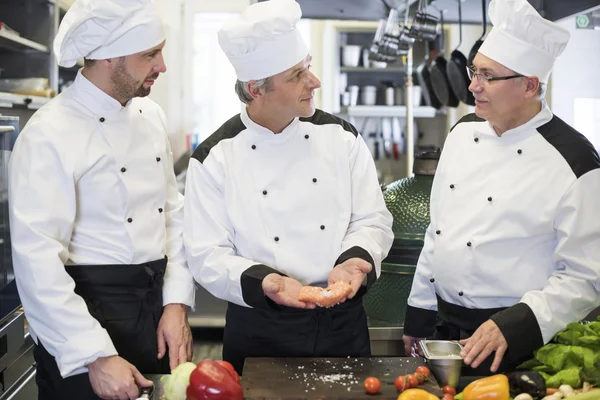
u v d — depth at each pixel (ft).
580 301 5.69
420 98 20.54
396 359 5.75
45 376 6.01
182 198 6.99
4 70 14.80
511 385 5.12
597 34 15.06
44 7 14.67
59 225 5.69
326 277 6.19
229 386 4.85
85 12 5.67
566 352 5.39
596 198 5.78
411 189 8.00
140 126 6.37
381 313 7.92
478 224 6.12
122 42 5.78
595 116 15.31
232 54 5.91
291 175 6.24
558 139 5.98
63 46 5.85
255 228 6.16
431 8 10.32
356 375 5.39
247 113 6.32
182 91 19.56
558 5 9.43
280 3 5.83
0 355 7.14
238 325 6.35
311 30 20.21
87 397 5.76
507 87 5.83
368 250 6.05
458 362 5.23
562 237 5.79
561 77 15.20
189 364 5.10
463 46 19.94
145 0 5.83
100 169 5.95
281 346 6.23
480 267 6.07
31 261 5.48
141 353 6.15
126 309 6.05
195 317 14.34
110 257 6.02
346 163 6.39
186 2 19.27
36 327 5.57
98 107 6.00
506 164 6.11
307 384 5.19
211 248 6.11
